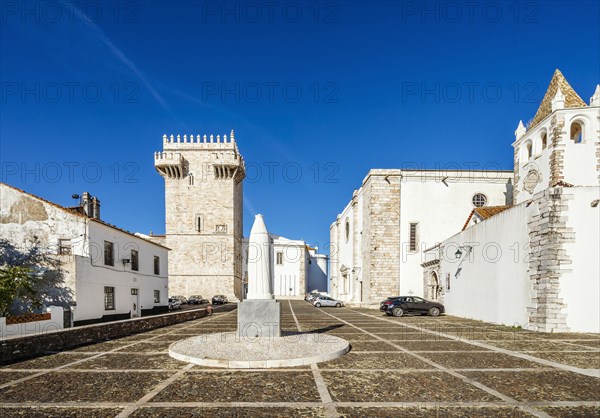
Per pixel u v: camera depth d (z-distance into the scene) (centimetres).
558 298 1430
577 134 2428
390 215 3266
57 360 916
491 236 1847
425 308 2292
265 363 803
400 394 622
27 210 1947
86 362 885
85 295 1859
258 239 1082
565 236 1445
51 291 1747
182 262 5056
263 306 1030
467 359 901
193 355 865
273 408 557
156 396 614
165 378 723
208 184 5184
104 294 2055
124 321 1442
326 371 771
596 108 2194
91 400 598
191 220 5119
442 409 554
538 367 820
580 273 1432
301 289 6384
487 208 2547
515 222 1655
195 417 523
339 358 899
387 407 561
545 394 625
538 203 1512
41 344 1026
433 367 812
